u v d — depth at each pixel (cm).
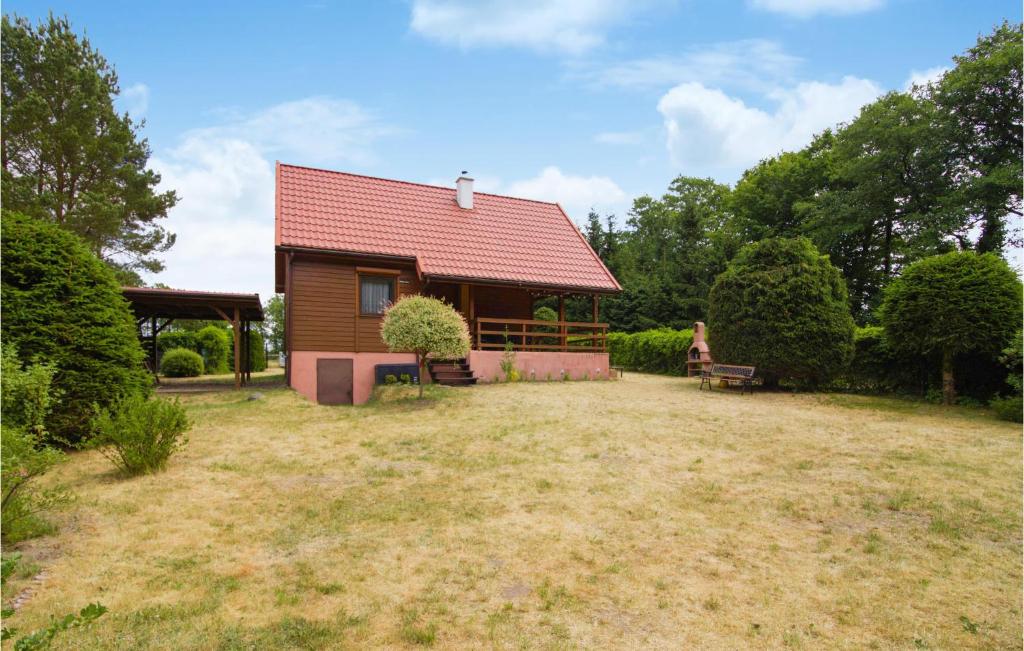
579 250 2086
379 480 744
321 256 1595
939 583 479
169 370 2555
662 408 1263
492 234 1981
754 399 1423
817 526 603
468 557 514
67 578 447
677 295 3544
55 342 810
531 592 452
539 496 687
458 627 396
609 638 389
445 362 1722
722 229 4162
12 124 2138
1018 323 1201
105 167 2397
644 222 5350
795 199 3469
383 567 491
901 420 1153
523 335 1817
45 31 2366
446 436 983
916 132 2617
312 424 1073
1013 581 483
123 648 354
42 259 827
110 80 2617
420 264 1659
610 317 3631
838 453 885
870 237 3247
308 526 583
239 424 1052
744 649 381
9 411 568
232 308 1817
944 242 2750
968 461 833
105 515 583
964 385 1366
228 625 388
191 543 529
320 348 1584
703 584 472
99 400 838
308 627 389
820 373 1501
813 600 449
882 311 1431
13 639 348
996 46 2592
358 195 1894
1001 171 2372
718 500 680
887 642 393
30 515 532
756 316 1553
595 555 524
